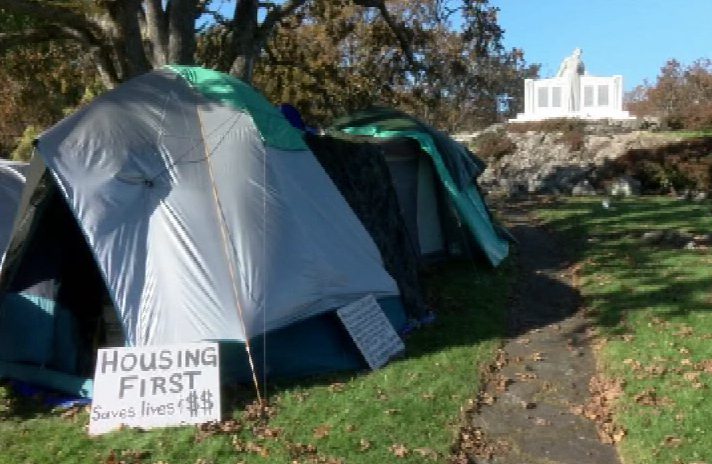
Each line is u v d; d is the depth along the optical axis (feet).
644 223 54.49
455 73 75.00
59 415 23.79
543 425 23.08
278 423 22.29
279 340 26.21
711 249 45.14
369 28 61.77
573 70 104.68
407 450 20.65
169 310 24.77
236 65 45.16
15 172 31.99
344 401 23.88
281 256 26.55
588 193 77.46
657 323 31.14
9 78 56.90
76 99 65.41
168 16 42.24
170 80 29.45
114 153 26.63
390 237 34.94
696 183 74.54
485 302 36.24
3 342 27.73
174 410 22.33
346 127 44.75
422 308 33.83
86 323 28.14
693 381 24.93
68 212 28.07
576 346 30.14
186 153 27.30
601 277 39.68
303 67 58.18
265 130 29.27
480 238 43.55
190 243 25.55
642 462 20.30
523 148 91.97
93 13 39.17
